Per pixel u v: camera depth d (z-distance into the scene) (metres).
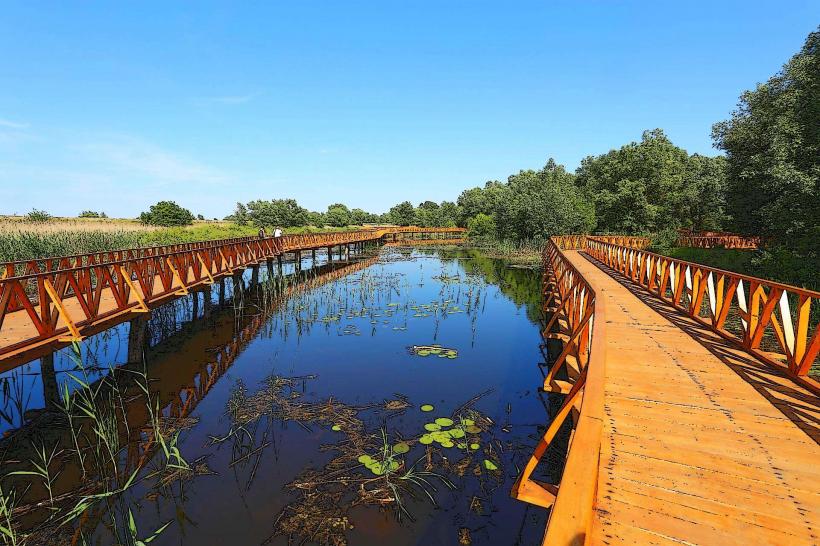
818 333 3.76
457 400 6.01
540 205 33.97
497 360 7.78
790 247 12.54
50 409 5.61
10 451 4.68
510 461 4.50
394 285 15.88
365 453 4.56
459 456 4.56
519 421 5.43
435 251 33.69
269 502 3.79
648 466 2.62
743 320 5.18
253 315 11.23
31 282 9.41
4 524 3.51
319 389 6.37
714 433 3.04
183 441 4.87
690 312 6.84
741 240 27.67
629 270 11.70
